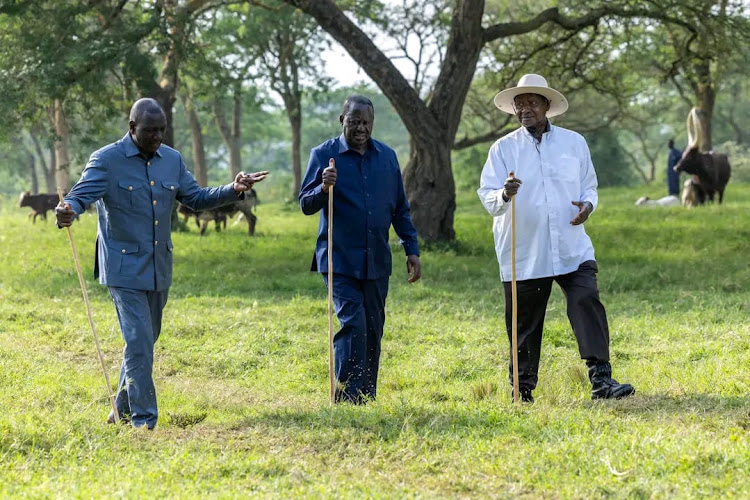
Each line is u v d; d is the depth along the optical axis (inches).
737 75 2038.6
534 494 206.8
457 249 828.6
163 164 283.7
